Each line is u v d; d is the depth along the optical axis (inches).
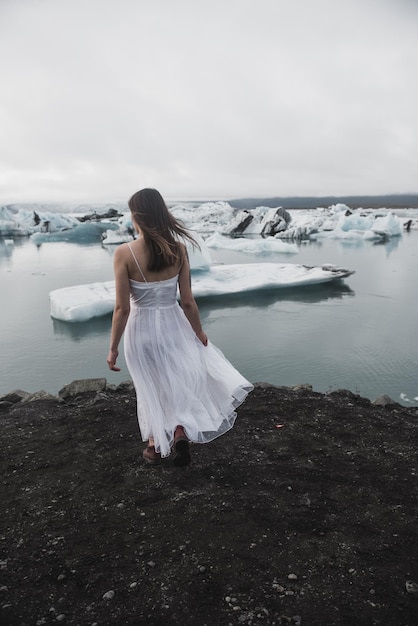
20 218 1721.2
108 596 64.8
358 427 121.7
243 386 85.6
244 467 100.7
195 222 1998.0
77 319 434.9
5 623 60.2
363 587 65.5
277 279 594.6
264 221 1621.6
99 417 130.3
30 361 330.3
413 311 451.5
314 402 141.1
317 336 374.9
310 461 103.2
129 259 80.2
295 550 73.7
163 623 60.1
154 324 84.0
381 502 86.8
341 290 569.6
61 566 71.2
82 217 2253.9
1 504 88.5
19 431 122.0
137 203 80.4
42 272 757.3
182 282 85.4
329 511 84.0
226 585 66.5
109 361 83.0
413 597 63.4
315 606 62.2
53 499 89.8
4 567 71.1
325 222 1616.6
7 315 464.1
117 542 76.7
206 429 85.7
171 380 84.4
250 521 81.4
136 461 104.0
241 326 412.2
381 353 328.5
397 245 1160.8
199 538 77.2
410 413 137.0
